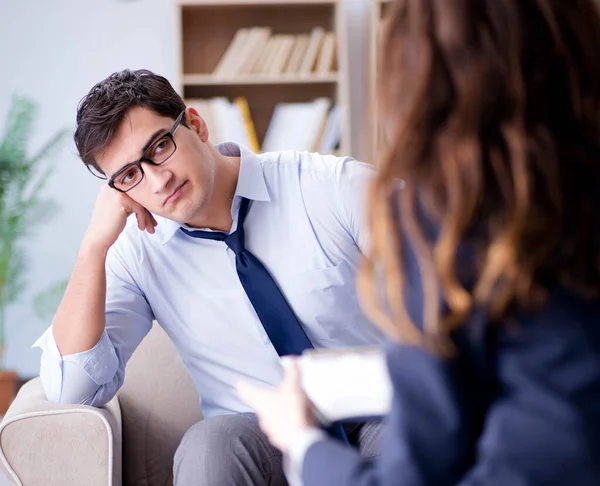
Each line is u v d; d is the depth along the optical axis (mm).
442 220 731
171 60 4219
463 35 728
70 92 4211
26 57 4188
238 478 1395
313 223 1729
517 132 710
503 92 723
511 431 689
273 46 4000
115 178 1632
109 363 1663
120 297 1760
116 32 4199
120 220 1672
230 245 1698
